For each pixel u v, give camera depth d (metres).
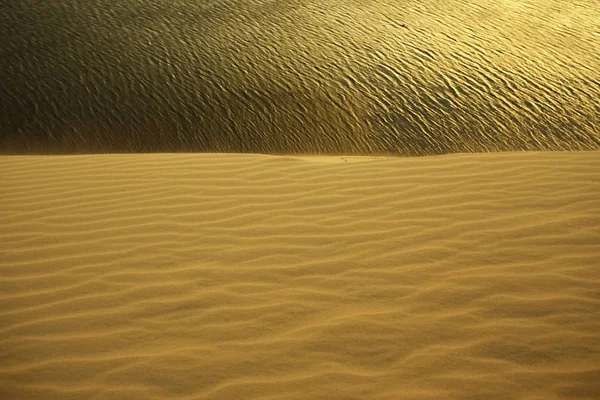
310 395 3.19
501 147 8.50
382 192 5.39
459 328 3.68
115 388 3.24
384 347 3.53
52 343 3.56
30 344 3.55
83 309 3.86
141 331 3.68
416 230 4.74
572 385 3.24
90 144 8.53
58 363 3.40
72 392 3.20
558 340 3.56
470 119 9.16
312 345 3.55
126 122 8.98
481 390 3.21
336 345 3.55
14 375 3.31
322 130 8.95
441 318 3.76
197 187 5.57
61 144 8.52
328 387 3.24
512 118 9.16
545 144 8.53
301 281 4.16
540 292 3.98
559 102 9.58
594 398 3.15
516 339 3.58
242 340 3.60
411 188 5.45
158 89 9.73
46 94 9.49
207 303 3.93
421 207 5.09
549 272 4.18
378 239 4.64
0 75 9.92
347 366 3.40
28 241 4.63
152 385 3.26
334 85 9.99
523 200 5.15
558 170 5.73
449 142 8.66
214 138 8.73
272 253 4.48
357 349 3.52
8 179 5.84
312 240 4.64
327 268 4.30
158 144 8.59
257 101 9.49
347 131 8.92
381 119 9.17
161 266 4.33
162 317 3.80
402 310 3.85
